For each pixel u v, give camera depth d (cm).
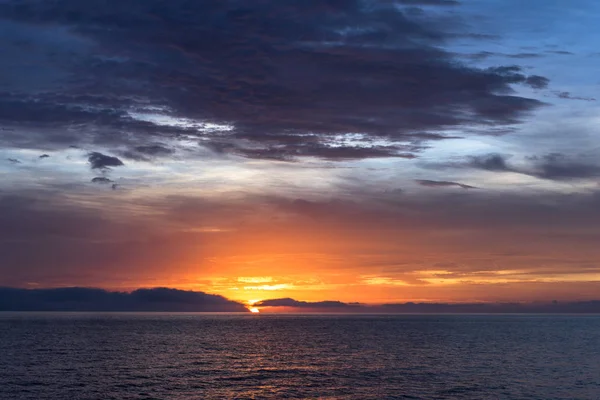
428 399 5488
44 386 6094
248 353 9906
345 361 8638
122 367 7712
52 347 10681
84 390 5878
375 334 16225
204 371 7400
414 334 16225
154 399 5475
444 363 8331
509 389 5994
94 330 17300
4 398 5466
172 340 13025
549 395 5681
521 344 12081
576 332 17725
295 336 15125
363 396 5641
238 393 5803
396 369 7619
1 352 9581
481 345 11769
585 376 6975
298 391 5912
